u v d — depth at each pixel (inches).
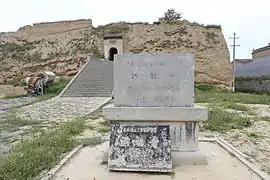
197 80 1492.4
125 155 227.0
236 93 1267.2
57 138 313.0
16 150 271.6
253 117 513.7
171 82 251.4
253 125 436.1
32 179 201.6
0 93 1311.5
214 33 1632.6
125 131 237.6
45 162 234.7
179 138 246.8
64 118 523.5
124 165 223.0
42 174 213.6
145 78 253.0
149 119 242.2
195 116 242.4
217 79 1534.2
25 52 1686.8
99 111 610.2
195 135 247.6
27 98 1017.5
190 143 247.1
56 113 593.3
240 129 404.5
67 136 333.1
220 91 1355.8
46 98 932.6
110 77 1105.4
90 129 397.7
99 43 1637.6
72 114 574.2
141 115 242.5
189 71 251.6
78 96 951.0
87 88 1016.9
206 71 1523.1
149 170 218.8
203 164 237.9
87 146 301.6
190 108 242.8
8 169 213.0
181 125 247.0
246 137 352.5
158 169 218.5
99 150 284.4
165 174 215.9
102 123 444.5
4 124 468.4
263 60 1664.6
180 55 251.8
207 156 262.4
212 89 1387.8
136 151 227.9
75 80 1098.1
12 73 1594.5
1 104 823.7
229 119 460.4
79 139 330.0
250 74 1722.4
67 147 288.5
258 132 385.1
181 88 251.1
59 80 1328.7
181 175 213.5
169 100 251.4
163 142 230.7
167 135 234.7
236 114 521.7
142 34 1600.6
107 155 244.4
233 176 210.5
